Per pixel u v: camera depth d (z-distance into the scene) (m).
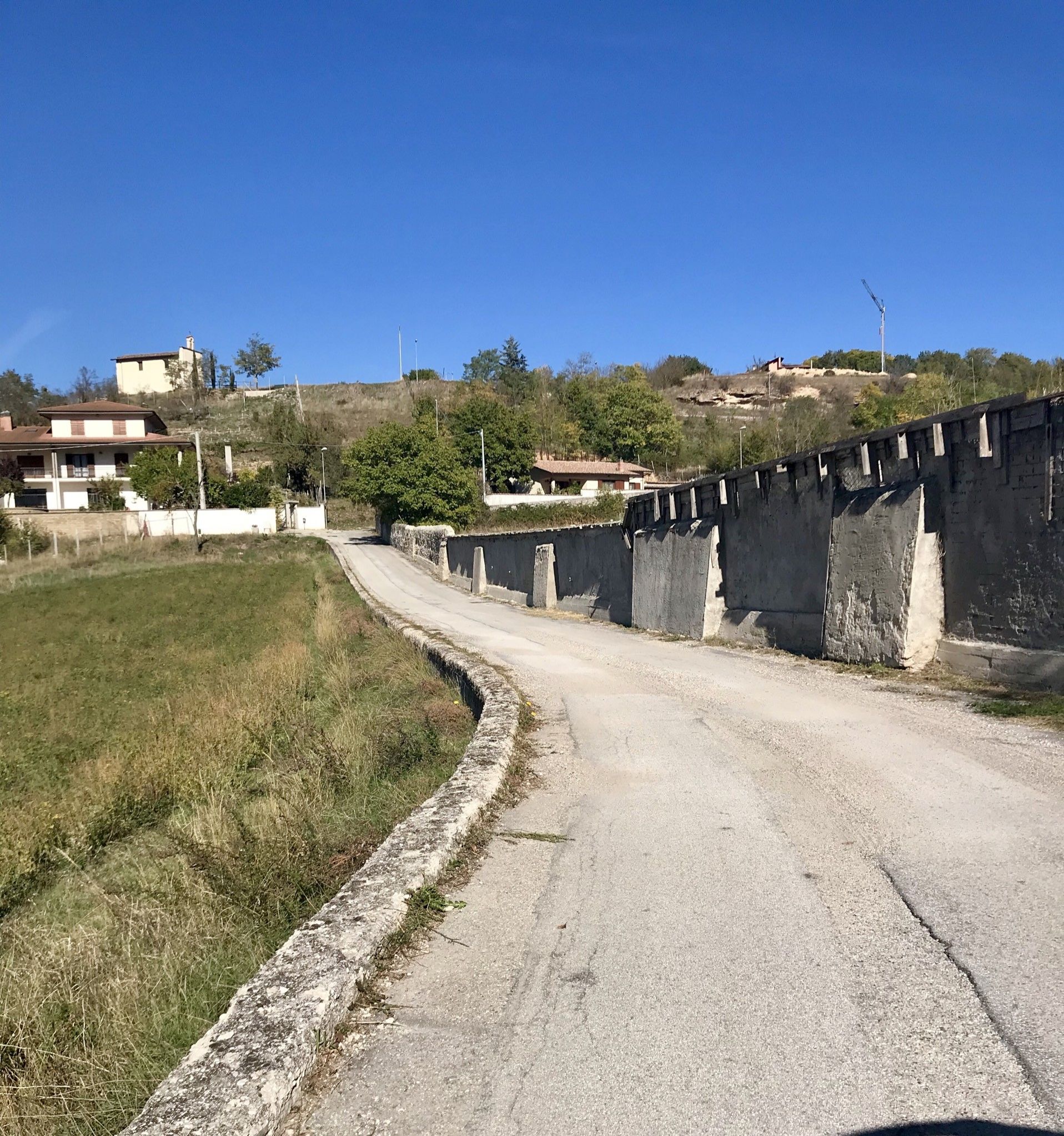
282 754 10.04
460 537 35.47
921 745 6.86
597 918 3.95
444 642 15.09
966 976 3.25
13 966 5.51
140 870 6.82
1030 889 4.00
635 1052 2.86
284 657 16.55
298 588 35.69
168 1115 2.50
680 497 17.03
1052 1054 2.73
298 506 69.81
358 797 7.25
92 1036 4.02
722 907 4.00
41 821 8.60
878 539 10.74
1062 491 8.37
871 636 10.73
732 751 7.06
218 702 13.12
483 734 7.43
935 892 4.03
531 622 20.39
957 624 9.89
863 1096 2.57
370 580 36.56
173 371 117.50
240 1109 2.50
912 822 5.02
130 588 35.78
